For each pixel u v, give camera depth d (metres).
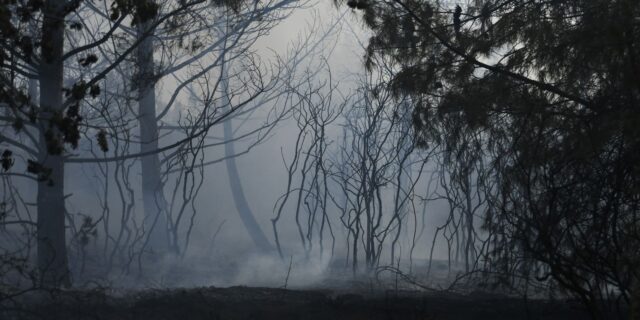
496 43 9.53
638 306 6.24
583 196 7.34
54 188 11.65
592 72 8.61
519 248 10.25
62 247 11.59
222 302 9.30
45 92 11.43
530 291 11.66
